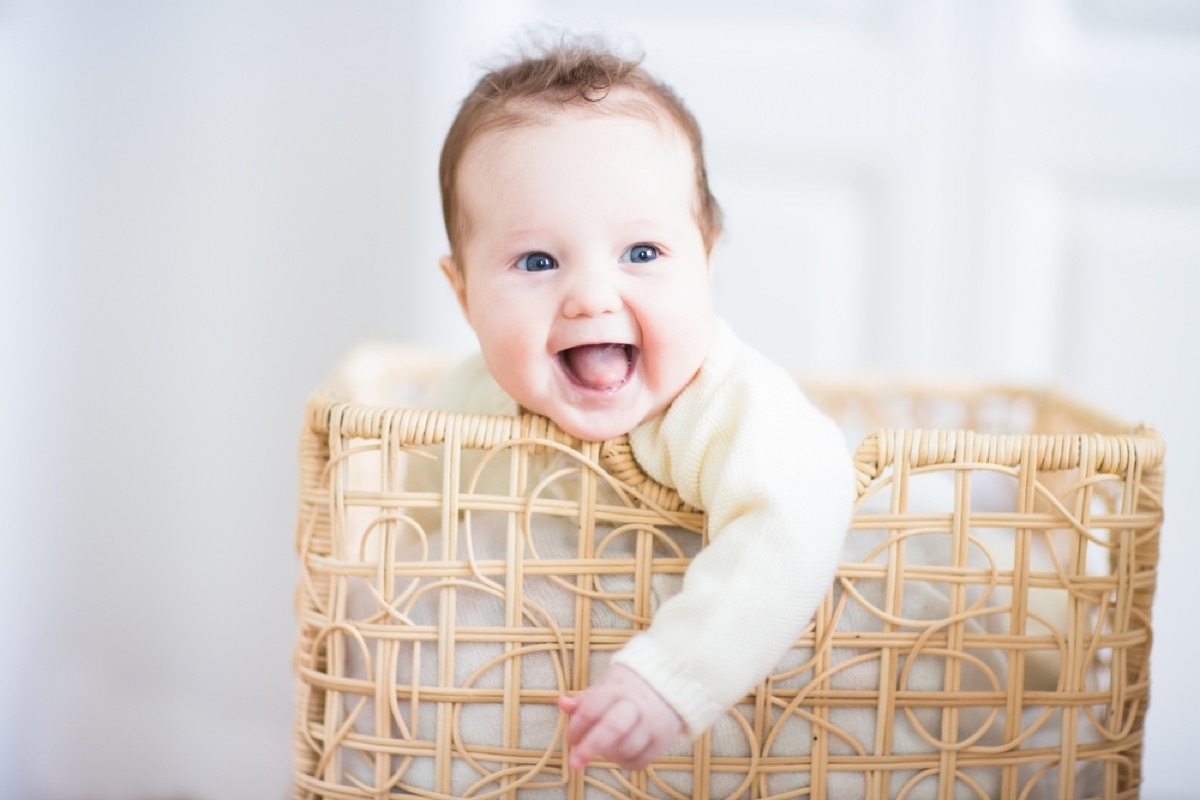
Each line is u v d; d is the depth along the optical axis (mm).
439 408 1035
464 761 778
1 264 1374
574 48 881
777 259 1534
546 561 761
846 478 737
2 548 1413
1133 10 1483
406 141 1511
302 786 812
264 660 1586
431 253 1532
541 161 778
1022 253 1521
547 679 773
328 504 790
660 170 795
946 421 1304
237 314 1542
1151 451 780
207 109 1502
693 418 765
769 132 1508
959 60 1490
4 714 1434
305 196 1525
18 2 1354
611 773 777
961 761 790
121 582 1560
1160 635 1554
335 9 1493
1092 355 1537
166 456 1555
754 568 698
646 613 764
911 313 1536
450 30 1488
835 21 1498
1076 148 1498
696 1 1500
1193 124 1485
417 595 765
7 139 1360
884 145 1506
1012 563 847
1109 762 815
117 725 1566
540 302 773
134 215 1508
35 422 1447
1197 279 1517
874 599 778
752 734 767
